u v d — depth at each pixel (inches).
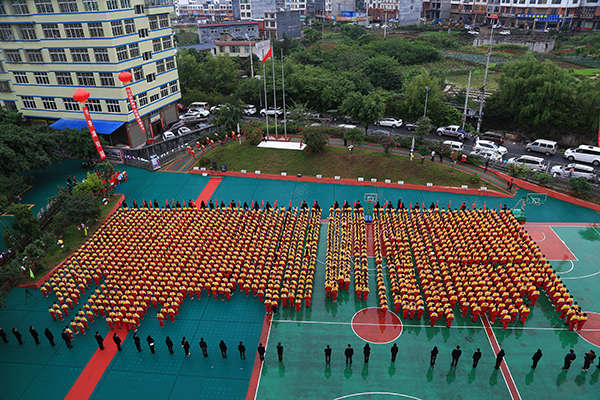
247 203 1942.7
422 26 5575.8
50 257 1536.7
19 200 1900.8
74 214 1631.4
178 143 2554.1
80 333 1212.5
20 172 2204.7
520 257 1371.8
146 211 1768.0
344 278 1331.2
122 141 2468.0
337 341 1167.0
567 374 1052.5
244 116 3075.8
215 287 1321.4
